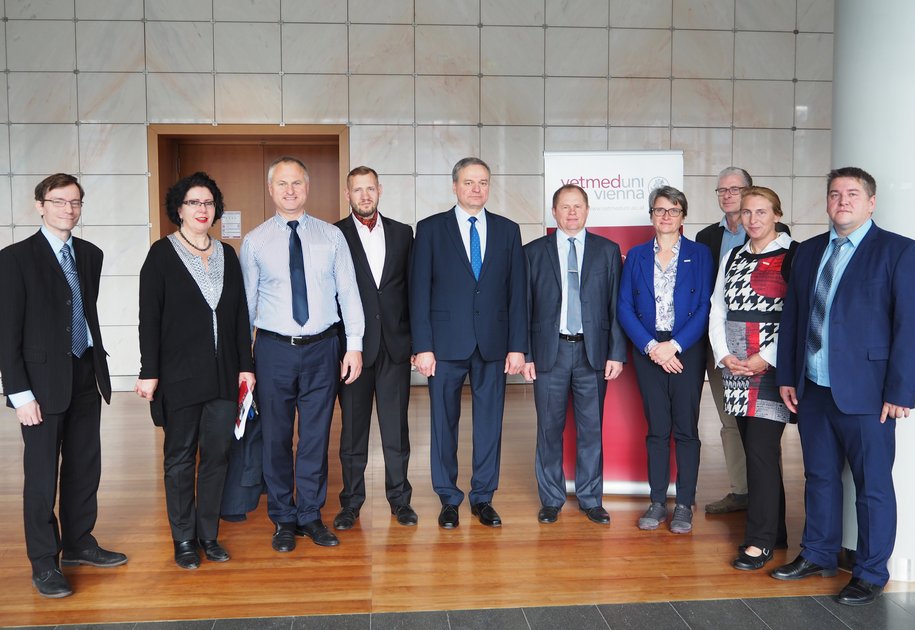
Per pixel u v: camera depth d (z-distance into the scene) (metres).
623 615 2.78
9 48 7.28
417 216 7.65
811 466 3.12
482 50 7.60
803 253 3.12
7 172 7.34
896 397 2.83
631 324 3.71
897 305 2.84
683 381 3.65
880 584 2.93
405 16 7.51
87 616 2.78
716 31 7.75
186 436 3.21
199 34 7.38
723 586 3.04
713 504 3.95
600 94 7.70
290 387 3.43
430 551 3.41
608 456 4.30
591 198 4.25
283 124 7.50
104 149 7.39
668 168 4.24
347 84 7.52
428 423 6.05
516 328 3.73
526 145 7.68
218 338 3.20
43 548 2.96
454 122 7.62
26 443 2.95
